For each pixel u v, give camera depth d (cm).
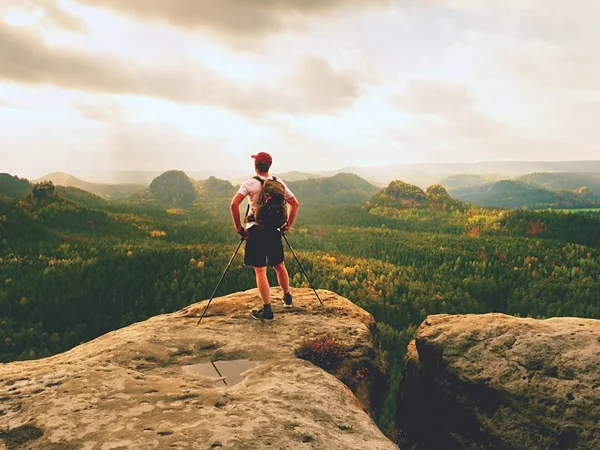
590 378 463
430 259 17225
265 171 607
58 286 12462
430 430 618
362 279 12912
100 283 12131
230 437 305
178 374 474
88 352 537
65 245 18362
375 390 604
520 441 470
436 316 711
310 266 12912
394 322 10456
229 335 589
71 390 373
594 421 429
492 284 12988
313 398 405
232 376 472
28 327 10500
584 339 521
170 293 11600
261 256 610
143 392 382
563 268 14262
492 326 602
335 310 712
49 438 298
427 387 634
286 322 645
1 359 9075
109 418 327
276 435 319
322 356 545
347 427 372
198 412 347
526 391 490
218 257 13575
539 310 11131
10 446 296
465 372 554
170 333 590
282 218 595
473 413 531
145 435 302
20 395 368
